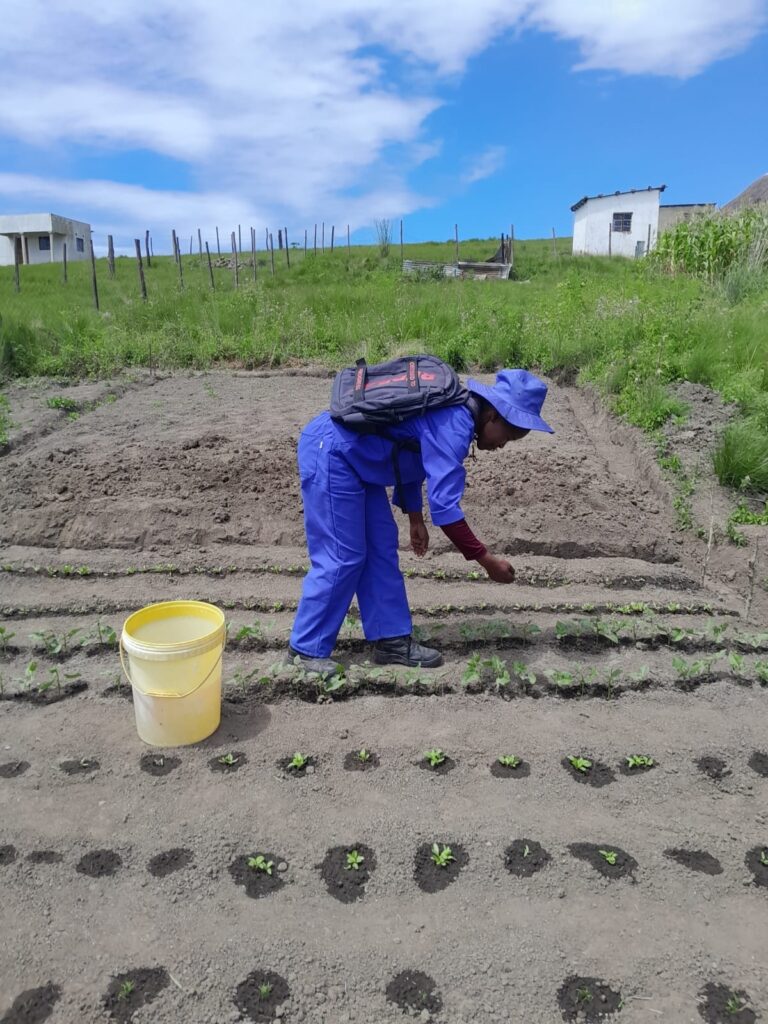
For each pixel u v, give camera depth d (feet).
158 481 20.22
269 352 36.24
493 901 8.80
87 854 9.37
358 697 12.73
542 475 20.42
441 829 9.83
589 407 28.50
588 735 11.80
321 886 8.98
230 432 24.13
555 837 9.75
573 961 8.07
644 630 14.66
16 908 8.61
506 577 12.05
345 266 89.61
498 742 11.57
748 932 8.49
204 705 11.36
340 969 7.94
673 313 32.48
